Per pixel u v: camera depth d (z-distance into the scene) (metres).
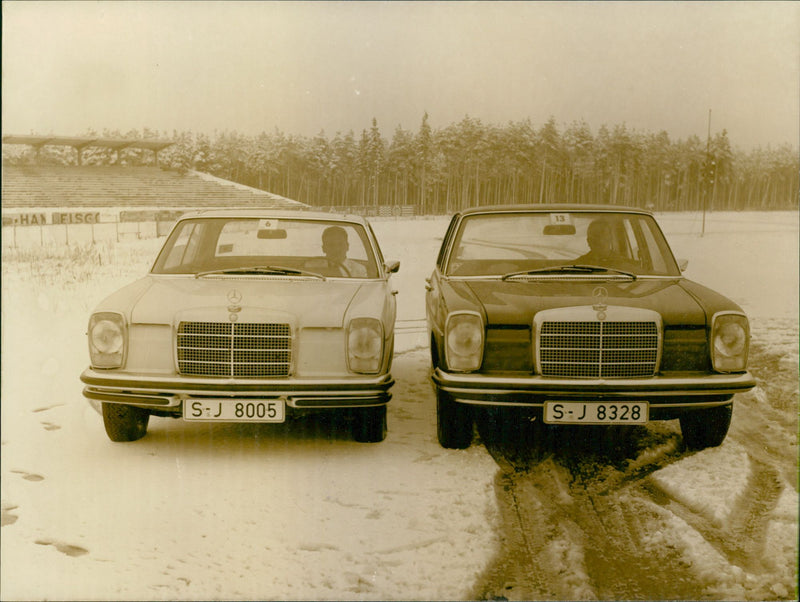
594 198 72.69
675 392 3.87
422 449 4.29
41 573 2.68
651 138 73.00
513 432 4.77
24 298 10.20
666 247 5.00
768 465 4.12
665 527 3.26
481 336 3.98
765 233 30.06
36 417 4.77
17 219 33.19
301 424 4.84
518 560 2.95
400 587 2.66
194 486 3.60
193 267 4.93
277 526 3.15
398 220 50.72
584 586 2.73
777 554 2.98
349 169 68.62
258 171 67.69
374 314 4.07
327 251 5.00
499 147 71.06
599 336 3.92
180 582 2.64
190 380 3.87
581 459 4.24
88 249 20.52
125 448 4.20
